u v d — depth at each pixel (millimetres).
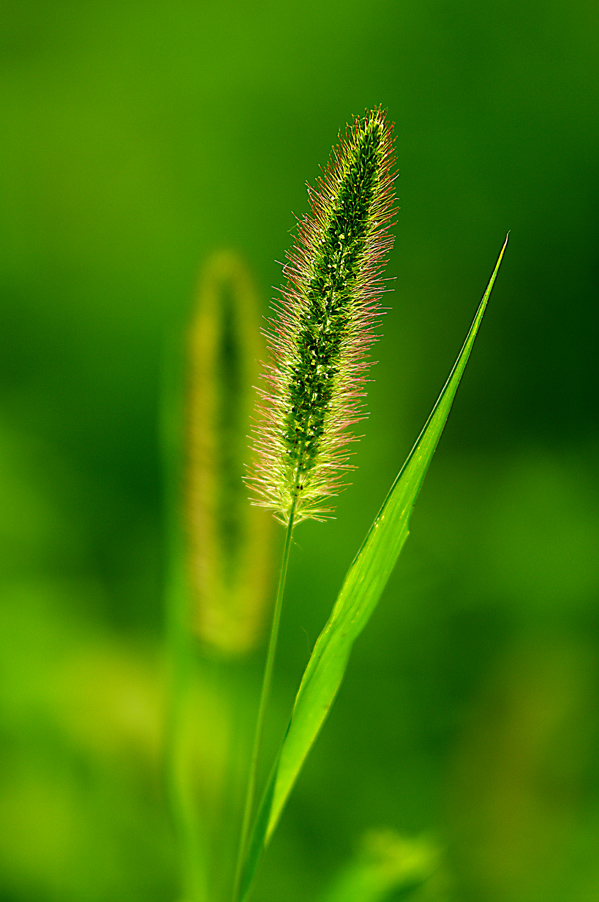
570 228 1350
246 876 460
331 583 844
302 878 610
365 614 462
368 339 455
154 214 1349
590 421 1268
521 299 1350
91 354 1201
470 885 663
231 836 513
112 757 587
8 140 1354
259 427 457
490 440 1250
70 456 1061
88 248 1319
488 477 1108
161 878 570
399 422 1190
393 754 732
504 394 1296
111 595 868
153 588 878
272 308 453
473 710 789
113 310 1249
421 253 1369
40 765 580
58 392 1160
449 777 728
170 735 508
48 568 836
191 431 502
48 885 562
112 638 747
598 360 1286
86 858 567
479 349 1309
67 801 575
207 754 514
